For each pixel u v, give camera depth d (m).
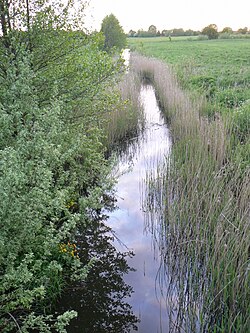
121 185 8.12
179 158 7.66
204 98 11.88
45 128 4.62
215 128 7.91
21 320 3.99
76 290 4.74
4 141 4.44
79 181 6.79
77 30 6.15
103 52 6.50
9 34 5.59
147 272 5.23
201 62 23.12
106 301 4.63
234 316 3.92
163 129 12.05
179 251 5.15
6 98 4.88
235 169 6.52
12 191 3.48
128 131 11.53
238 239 4.44
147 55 31.00
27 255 3.47
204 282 4.55
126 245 5.91
